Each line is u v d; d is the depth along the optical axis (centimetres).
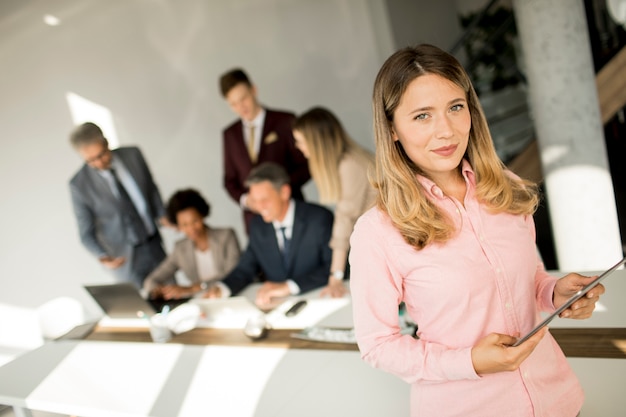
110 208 402
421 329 113
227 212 491
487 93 536
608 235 293
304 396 166
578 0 278
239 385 182
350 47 492
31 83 424
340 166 273
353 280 113
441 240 105
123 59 449
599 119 286
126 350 233
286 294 261
